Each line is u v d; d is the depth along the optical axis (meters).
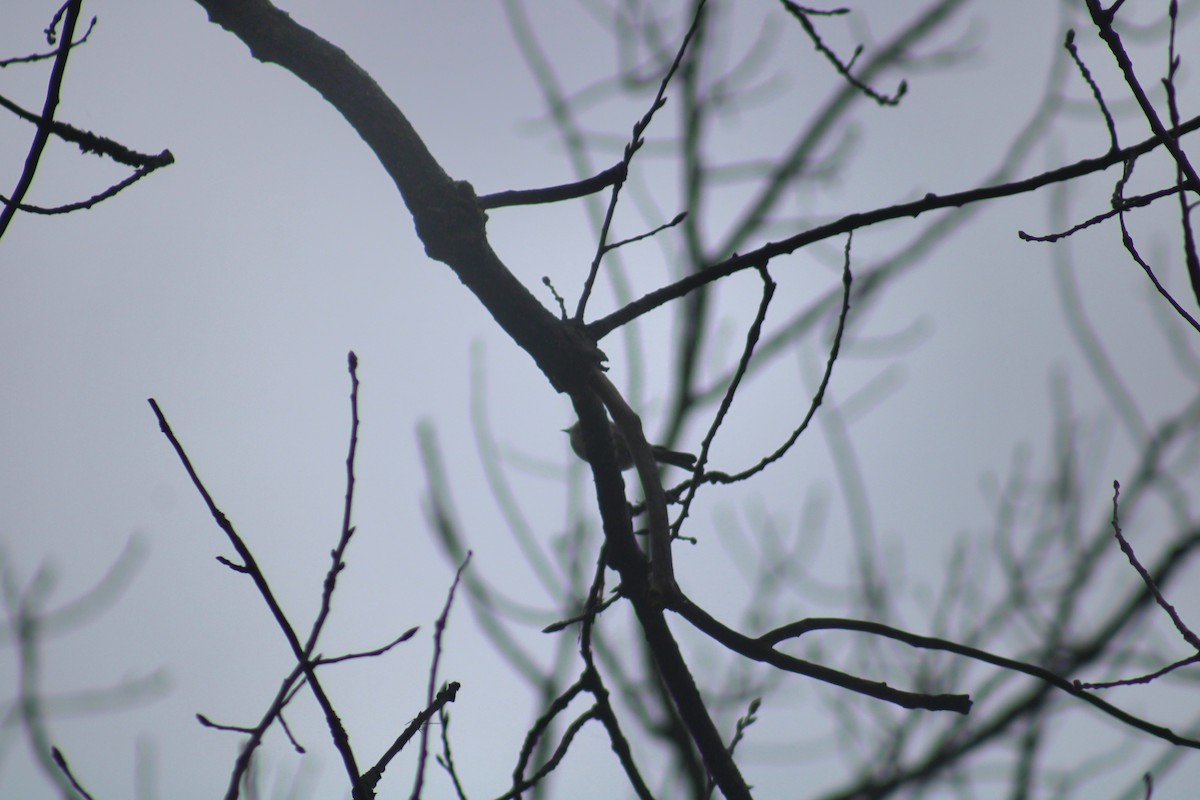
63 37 7.46
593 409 8.51
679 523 8.89
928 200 8.58
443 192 8.35
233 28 8.45
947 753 18.56
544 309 8.41
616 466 8.59
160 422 7.02
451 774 7.83
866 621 8.12
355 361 7.35
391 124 8.45
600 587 9.38
